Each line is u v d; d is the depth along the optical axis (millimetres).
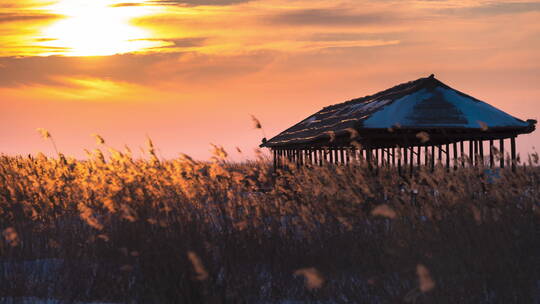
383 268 11719
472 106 25328
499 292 10469
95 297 11500
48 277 12195
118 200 14031
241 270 11672
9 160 20891
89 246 13055
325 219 13383
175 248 11156
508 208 12844
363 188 13969
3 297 11219
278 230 13258
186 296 10516
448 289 10344
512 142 25328
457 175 14078
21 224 14930
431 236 11508
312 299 11148
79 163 18375
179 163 13758
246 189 14586
